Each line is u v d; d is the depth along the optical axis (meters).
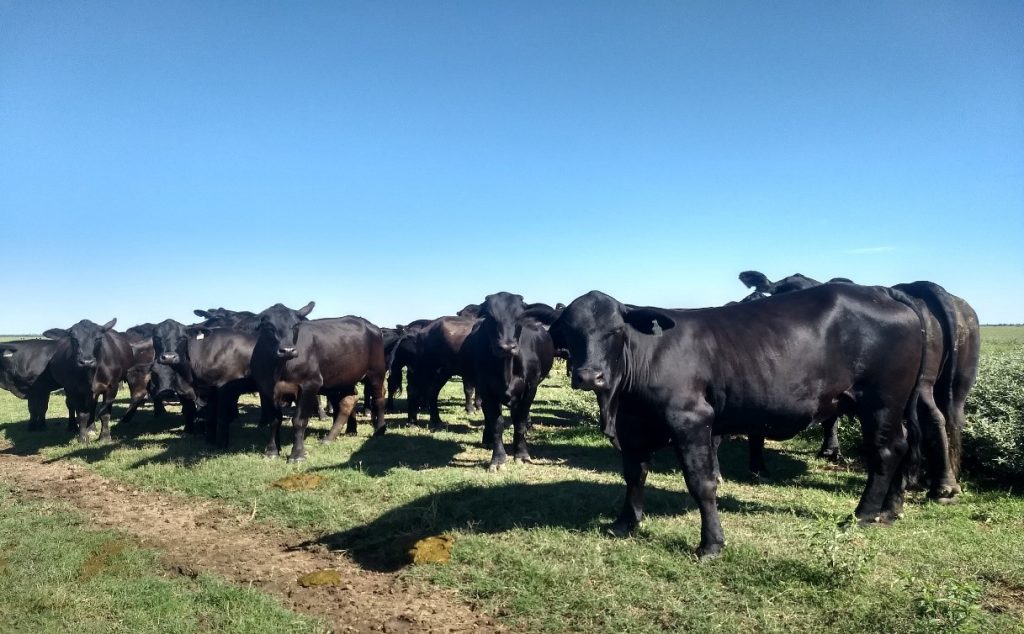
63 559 6.35
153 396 14.81
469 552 6.25
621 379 6.36
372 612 5.36
